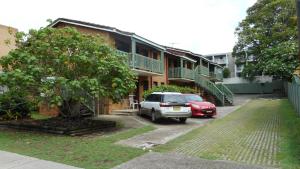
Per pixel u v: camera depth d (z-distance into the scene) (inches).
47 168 245.3
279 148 314.8
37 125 443.8
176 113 543.8
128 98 800.9
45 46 424.2
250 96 1673.2
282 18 1363.2
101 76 440.5
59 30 457.1
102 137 391.2
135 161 265.0
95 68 436.1
